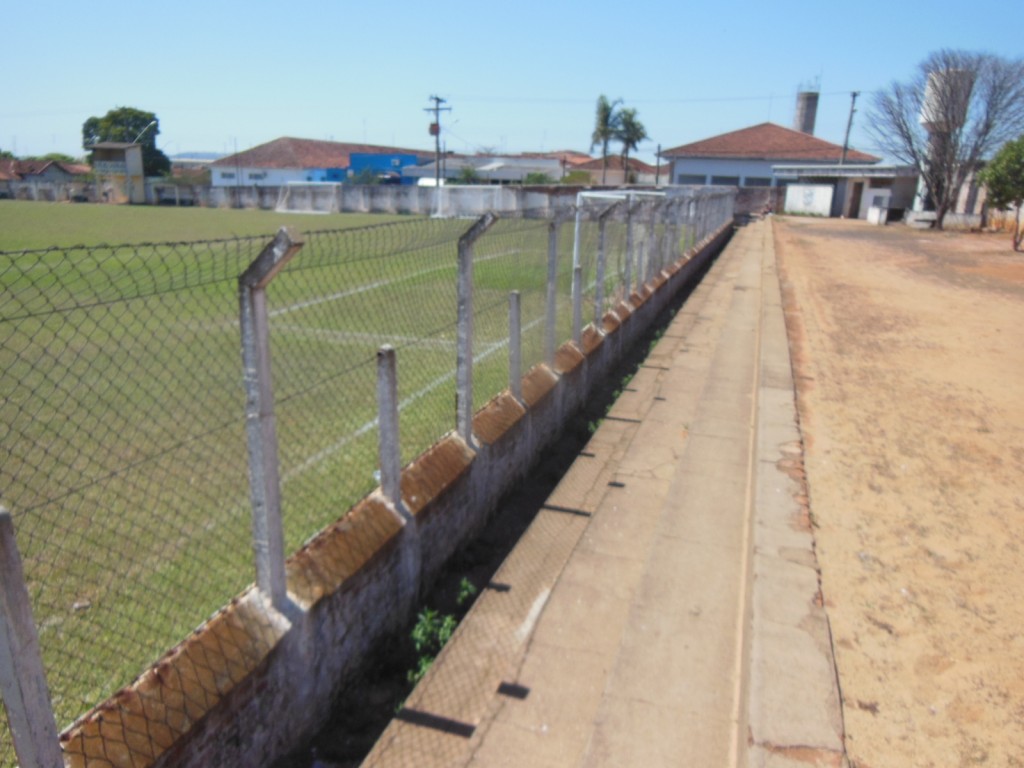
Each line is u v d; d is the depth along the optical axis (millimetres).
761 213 47969
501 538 5676
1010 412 7441
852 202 47438
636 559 5047
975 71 35750
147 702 2801
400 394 7523
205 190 53562
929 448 6328
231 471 5805
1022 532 4809
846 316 12820
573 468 6805
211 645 3102
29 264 13914
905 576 4215
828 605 3881
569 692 3752
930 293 15820
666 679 3598
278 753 3412
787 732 2900
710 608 4188
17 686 2246
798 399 7711
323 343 8734
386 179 68625
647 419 8000
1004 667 3430
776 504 5031
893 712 3100
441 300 9828
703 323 13078
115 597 4098
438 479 4965
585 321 9734
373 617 4152
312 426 6613
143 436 6391
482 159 77062
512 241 8328
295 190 49438
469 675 4008
